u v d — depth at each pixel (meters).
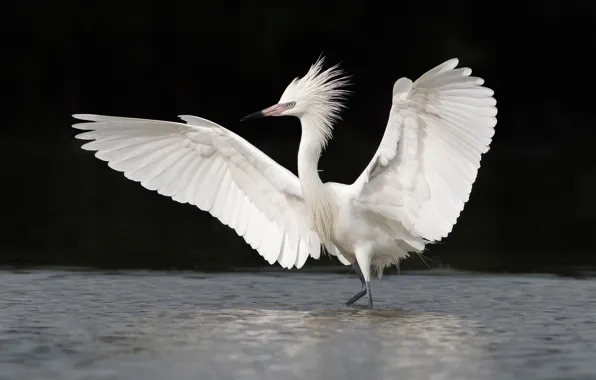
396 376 7.89
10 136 44.66
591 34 44.88
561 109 45.38
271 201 11.83
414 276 14.15
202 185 11.84
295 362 8.34
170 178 11.77
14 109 44.88
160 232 20.19
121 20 44.53
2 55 44.81
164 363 8.30
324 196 11.41
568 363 8.36
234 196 11.89
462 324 10.23
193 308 11.23
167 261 15.66
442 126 10.73
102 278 13.67
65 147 43.41
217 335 9.53
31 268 14.65
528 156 42.62
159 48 45.06
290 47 44.44
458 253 17.09
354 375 7.91
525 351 8.84
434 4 44.31
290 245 11.99
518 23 44.69
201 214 24.23
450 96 10.51
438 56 43.78
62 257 16.02
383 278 13.94
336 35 44.12
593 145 43.66
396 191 11.16
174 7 44.56
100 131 11.48
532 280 13.75
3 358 8.50
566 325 10.16
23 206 24.42
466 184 10.83
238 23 44.62
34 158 37.94
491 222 22.12
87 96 45.28
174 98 45.38
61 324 10.12
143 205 25.86
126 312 10.91
